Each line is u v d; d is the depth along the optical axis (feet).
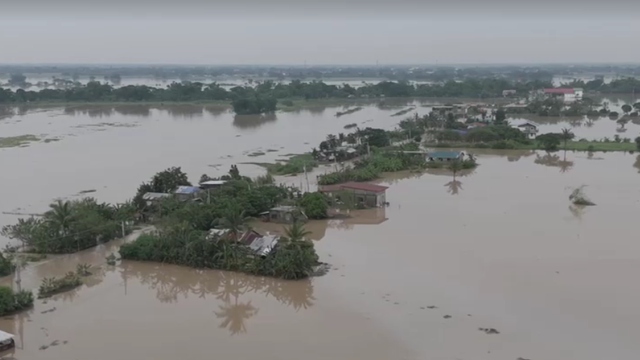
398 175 301.22
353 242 192.13
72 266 175.63
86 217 195.62
